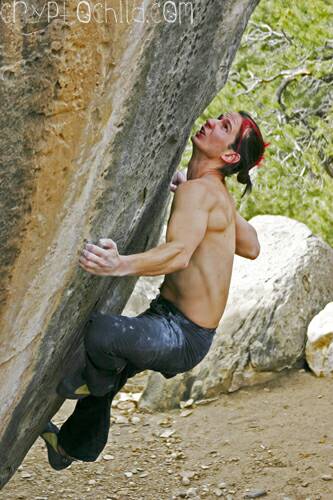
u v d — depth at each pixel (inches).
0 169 101.2
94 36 101.7
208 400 274.5
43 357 141.3
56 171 108.7
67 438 161.8
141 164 136.2
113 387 142.2
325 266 312.0
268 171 438.9
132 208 145.6
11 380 134.7
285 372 286.0
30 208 108.7
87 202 121.0
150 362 134.4
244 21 156.3
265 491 220.8
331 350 282.5
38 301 124.4
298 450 239.9
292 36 434.6
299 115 438.3
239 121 141.9
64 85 102.0
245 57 443.2
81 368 143.3
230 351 283.7
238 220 154.6
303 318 293.7
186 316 141.9
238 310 292.4
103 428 157.6
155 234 191.3
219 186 142.6
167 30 115.6
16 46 94.3
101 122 111.5
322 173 433.4
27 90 98.3
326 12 426.9
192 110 151.6
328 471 227.3
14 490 225.6
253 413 265.1
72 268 128.0
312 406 265.1
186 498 221.6
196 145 143.3
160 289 147.5
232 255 144.7
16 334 125.5
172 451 247.4
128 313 317.4
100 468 239.0
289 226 328.8
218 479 229.8
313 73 427.2
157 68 119.5
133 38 107.3
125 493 225.6
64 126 105.7
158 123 133.6
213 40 137.9
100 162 118.3
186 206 135.6
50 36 97.0
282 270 303.7
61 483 230.8
